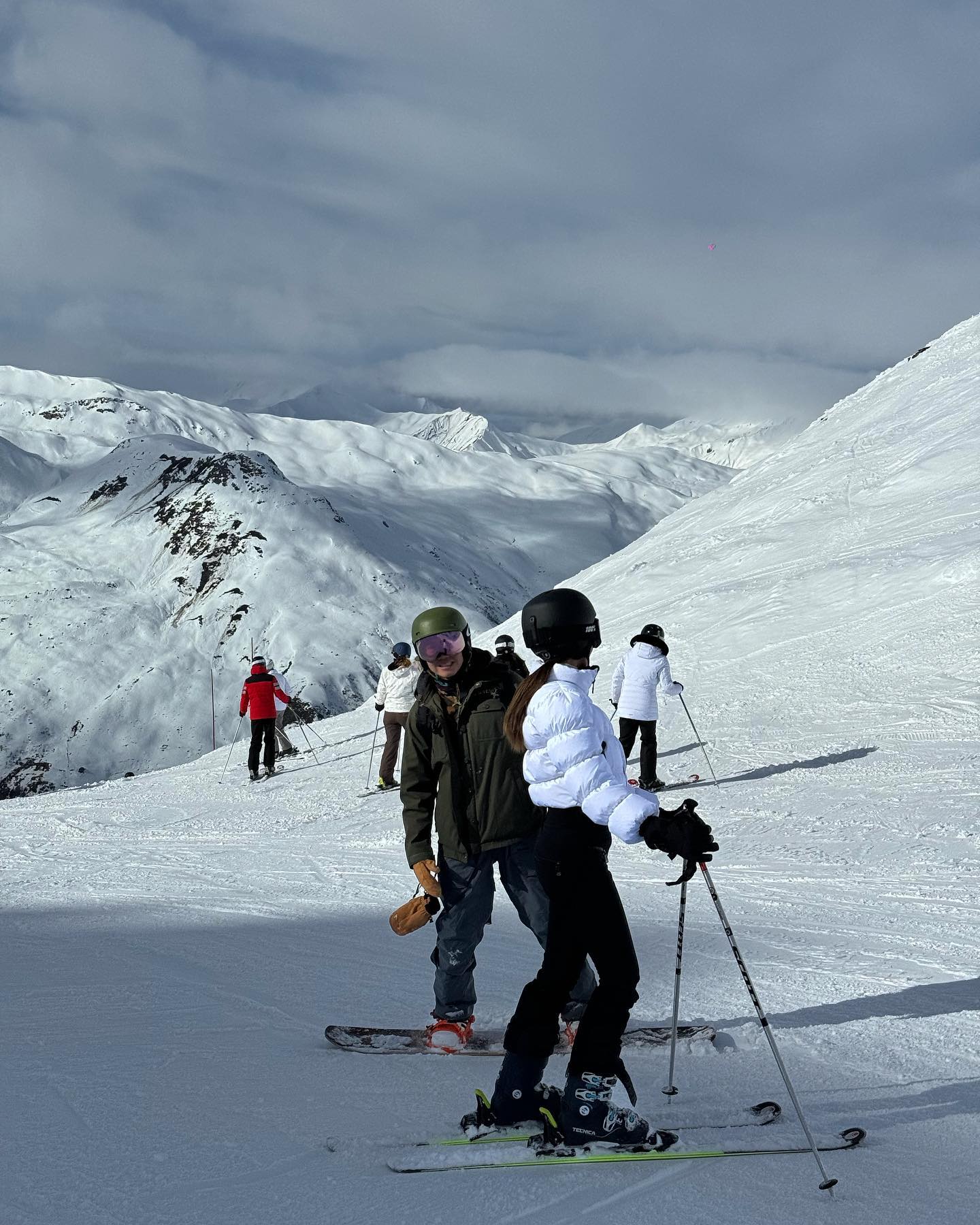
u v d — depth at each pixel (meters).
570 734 2.95
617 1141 2.80
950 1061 3.57
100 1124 3.09
